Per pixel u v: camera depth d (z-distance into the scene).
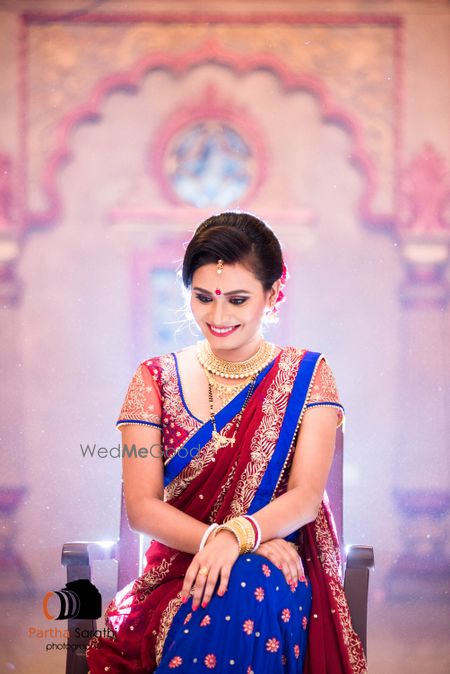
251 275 4.05
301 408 4.19
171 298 10.03
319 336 9.98
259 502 4.06
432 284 9.95
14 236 9.95
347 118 10.04
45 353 9.89
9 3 10.02
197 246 4.05
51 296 9.95
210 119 10.08
